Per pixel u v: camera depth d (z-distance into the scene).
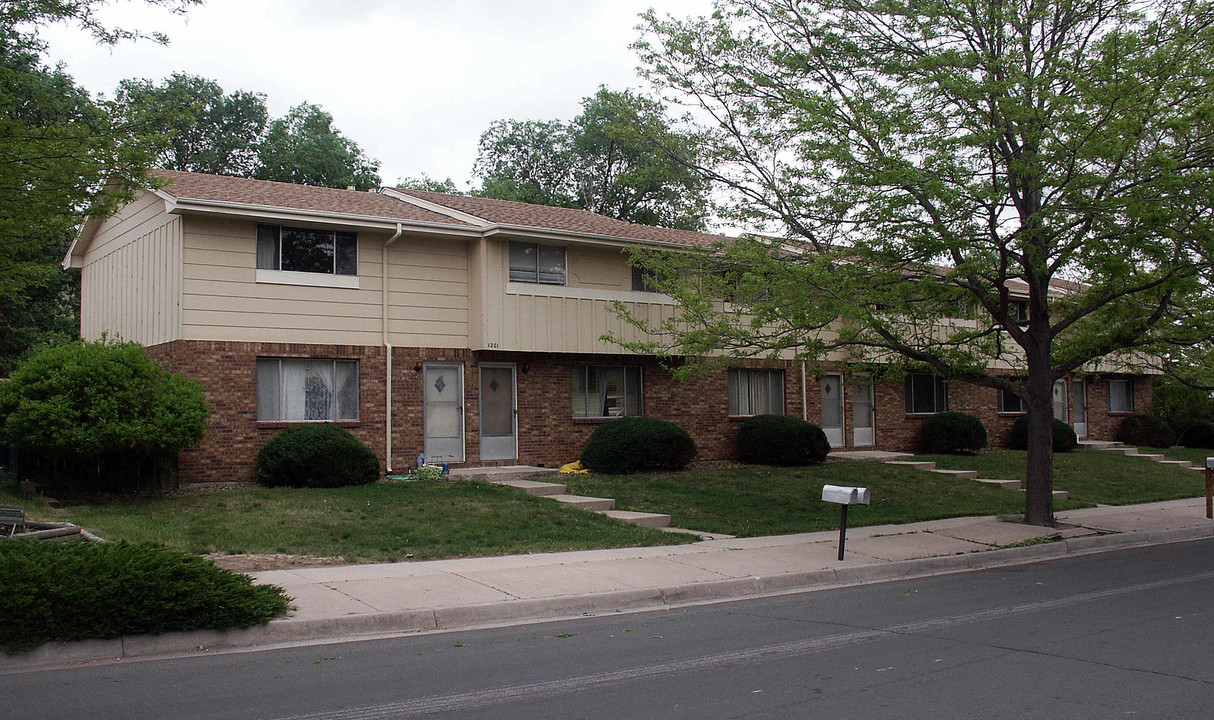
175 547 11.68
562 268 21.25
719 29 16.88
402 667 7.54
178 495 16.22
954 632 8.95
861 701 6.52
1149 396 36.31
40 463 17.12
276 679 7.14
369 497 16.08
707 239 23.44
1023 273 16.39
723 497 18.48
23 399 15.41
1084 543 15.94
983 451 28.58
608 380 22.56
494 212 21.56
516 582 10.82
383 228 19.20
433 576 11.02
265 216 17.97
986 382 17.48
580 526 14.87
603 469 20.52
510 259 20.52
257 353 18.14
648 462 20.95
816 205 16.17
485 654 8.03
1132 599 10.84
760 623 9.45
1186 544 16.42
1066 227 14.14
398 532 13.56
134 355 16.12
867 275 15.71
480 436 20.56
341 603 9.47
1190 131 14.12
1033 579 12.48
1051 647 8.27
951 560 13.76
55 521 12.62
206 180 19.86
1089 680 7.11
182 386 16.31
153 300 18.86
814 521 16.64
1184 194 13.98
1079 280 19.23
